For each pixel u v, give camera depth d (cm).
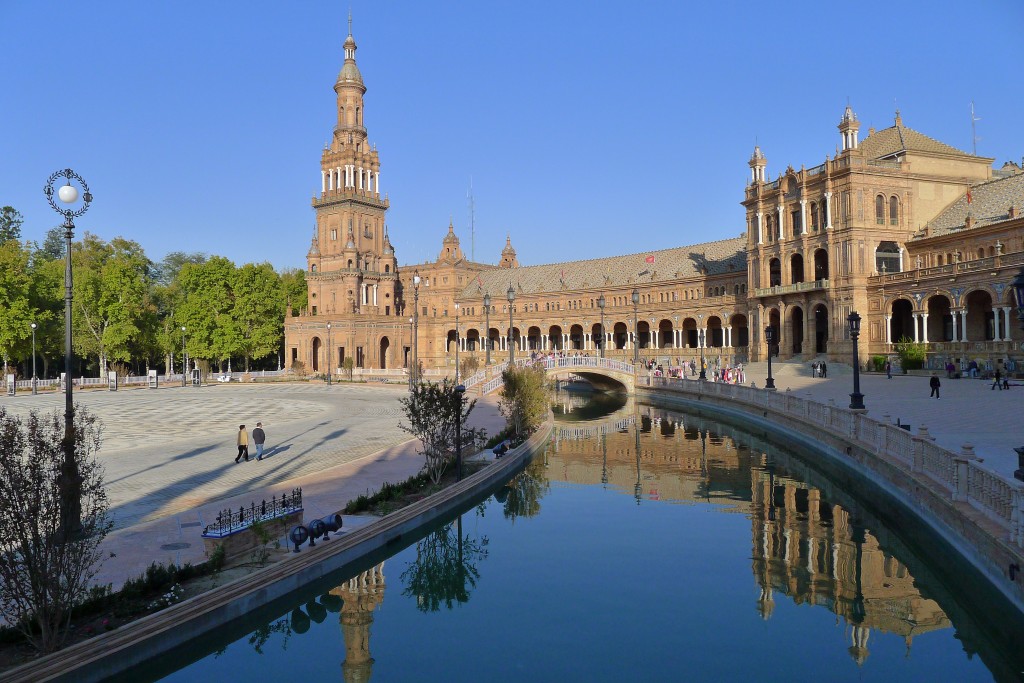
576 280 12100
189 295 10106
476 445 3259
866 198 7144
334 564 1747
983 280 5800
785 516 2438
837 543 2128
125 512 2022
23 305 7525
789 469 3244
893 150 7762
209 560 1577
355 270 11206
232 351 10038
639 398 7119
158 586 1461
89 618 1328
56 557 1234
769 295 8012
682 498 2723
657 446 3994
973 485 1756
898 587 1789
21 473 1208
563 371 7306
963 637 1509
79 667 1183
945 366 5966
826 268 7775
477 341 12862
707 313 9506
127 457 2975
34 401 6038
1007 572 1434
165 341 9862
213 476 2545
